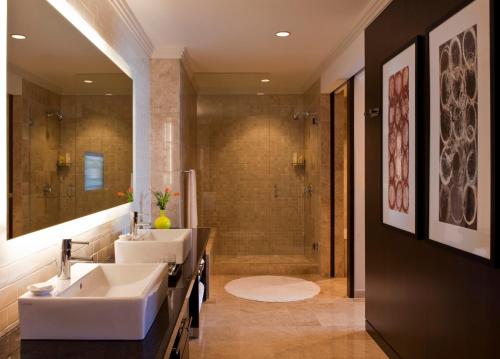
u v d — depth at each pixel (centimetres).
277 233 592
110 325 138
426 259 238
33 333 138
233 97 591
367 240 346
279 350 315
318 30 367
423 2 237
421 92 238
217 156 591
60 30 200
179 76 420
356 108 440
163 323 152
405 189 260
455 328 207
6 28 156
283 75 533
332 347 321
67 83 210
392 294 292
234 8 317
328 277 525
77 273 177
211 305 421
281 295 452
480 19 177
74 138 219
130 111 335
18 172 166
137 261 246
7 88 157
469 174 188
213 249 573
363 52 354
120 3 295
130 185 333
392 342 293
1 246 155
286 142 593
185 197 461
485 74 174
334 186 516
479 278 186
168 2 305
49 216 192
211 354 308
